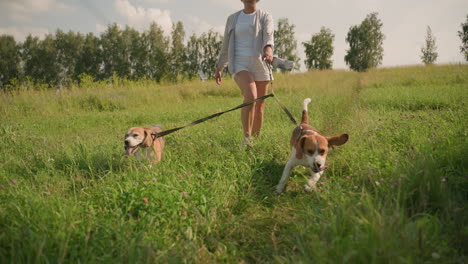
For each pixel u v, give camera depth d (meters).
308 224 2.44
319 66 69.06
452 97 8.16
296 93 13.59
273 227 2.74
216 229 2.67
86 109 12.12
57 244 2.14
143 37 48.53
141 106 12.71
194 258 2.19
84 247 2.13
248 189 3.35
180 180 3.14
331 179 3.55
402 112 7.17
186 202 2.81
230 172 3.64
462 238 2.12
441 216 2.40
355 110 7.47
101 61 50.16
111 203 2.80
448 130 4.24
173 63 51.47
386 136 4.60
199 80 21.28
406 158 3.12
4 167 3.75
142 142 4.01
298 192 3.47
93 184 3.35
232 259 2.32
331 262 1.74
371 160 3.56
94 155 4.26
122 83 17.67
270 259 2.27
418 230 1.95
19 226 2.23
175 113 9.52
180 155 4.41
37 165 3.90
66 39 49.62
